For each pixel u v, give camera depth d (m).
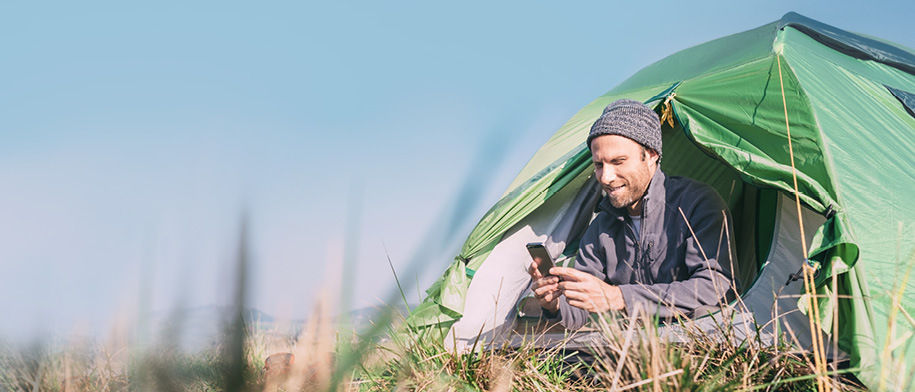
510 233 3.03
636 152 2.53
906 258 2.14
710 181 3.51
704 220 2.50
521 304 2.86
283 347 0.60
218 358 0.32
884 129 2.74
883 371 1.54
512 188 3.13
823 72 2.91
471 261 2.94
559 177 3.01
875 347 1.88
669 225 2.57
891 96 3.29
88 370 1.21
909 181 2.40
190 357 0.34
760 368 1.65
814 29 3.87
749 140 2.61
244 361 0.33
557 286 2.35
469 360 1.88
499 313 2.84
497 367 1.85
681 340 1.88
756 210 3.10
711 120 2.77
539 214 3.08
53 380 1.20
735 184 3.24
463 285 2.82
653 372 1.39
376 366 0.81
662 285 2.32
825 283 2.06
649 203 2.58
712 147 2.65
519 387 1.80
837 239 2.06
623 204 2.60
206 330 0.32
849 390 1.67
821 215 2.31
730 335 1.90
